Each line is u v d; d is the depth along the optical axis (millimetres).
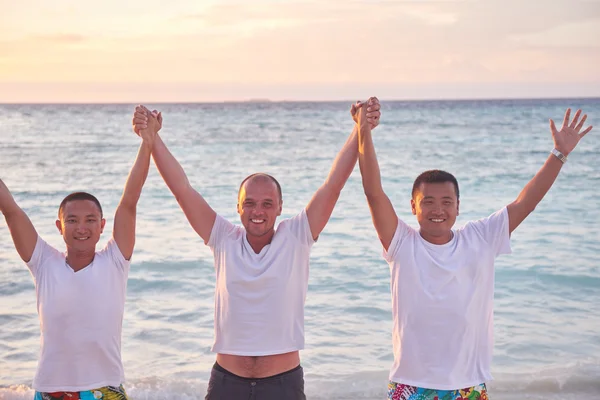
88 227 4258
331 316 8625
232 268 4262
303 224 4363
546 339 7809
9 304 9031
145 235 12938
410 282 4152
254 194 4234
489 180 21016
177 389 6449
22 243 4328
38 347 7598
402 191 18344
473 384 4070
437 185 4207
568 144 4312
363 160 4320
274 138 41438
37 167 25719
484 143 35250
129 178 4383
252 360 4207
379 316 8633
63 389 4188
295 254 4316
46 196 18250
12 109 120438
